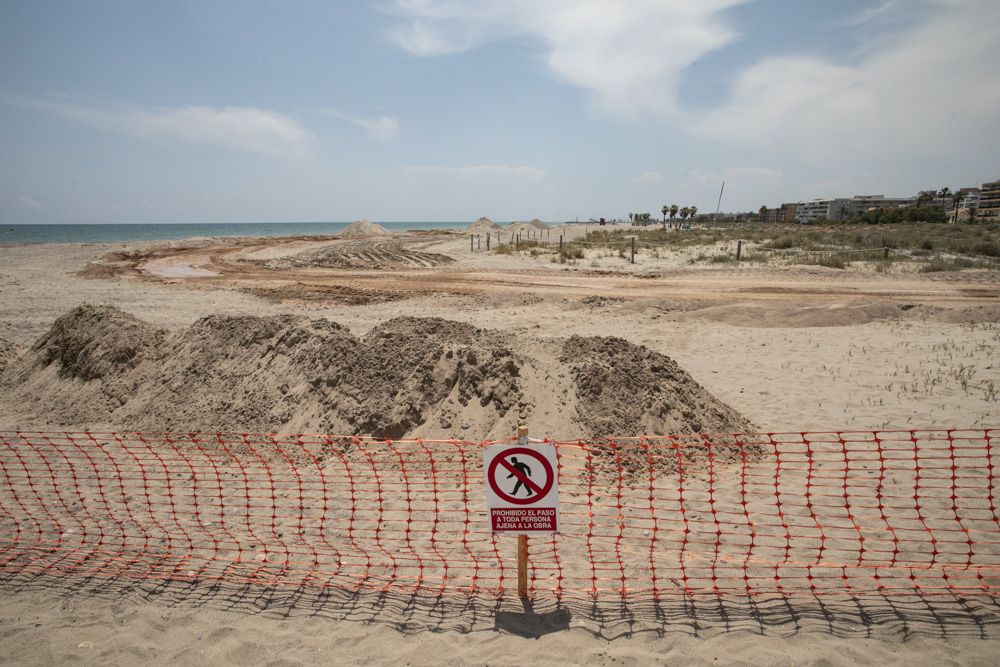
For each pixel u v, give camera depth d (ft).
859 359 39.27
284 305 69.77
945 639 12.98
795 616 13.80
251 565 16.56
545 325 54.75
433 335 29.84
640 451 22.03
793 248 105.70
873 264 82.38
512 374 24.59
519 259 106.73
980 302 55.62
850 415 28.09
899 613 13.84
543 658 12.74
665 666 12.41
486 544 17.21
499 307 64.85
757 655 12.63
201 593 15.40
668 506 19.20
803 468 22.15
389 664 12.75
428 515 18.99
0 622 14.49
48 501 21.15
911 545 16.65
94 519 19.56
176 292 78.74
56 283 87.20
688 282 75.00
